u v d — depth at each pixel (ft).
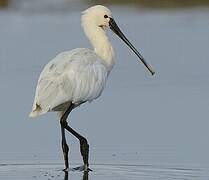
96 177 48.91
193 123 61.36
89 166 51.31
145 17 120.16
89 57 52.24
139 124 61.52
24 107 67.72
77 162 52.70
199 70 82.12
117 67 84.74
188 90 73.05
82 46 95.04
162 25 110.93
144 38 100.42
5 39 102.47
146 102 68.64
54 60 51.16
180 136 57.77
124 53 91.61
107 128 60.49
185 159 52.08
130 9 128.88
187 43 96.37
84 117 63.93
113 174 49.29
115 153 53.93
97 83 51.80
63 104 51.44
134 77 79.36
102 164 51.67
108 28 55.93
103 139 57.57
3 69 84.12
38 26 112.47
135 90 73.46
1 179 48.32
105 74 52.75
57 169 50.88
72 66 50.67
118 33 56.29
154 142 56.44
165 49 93.20
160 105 67.41
